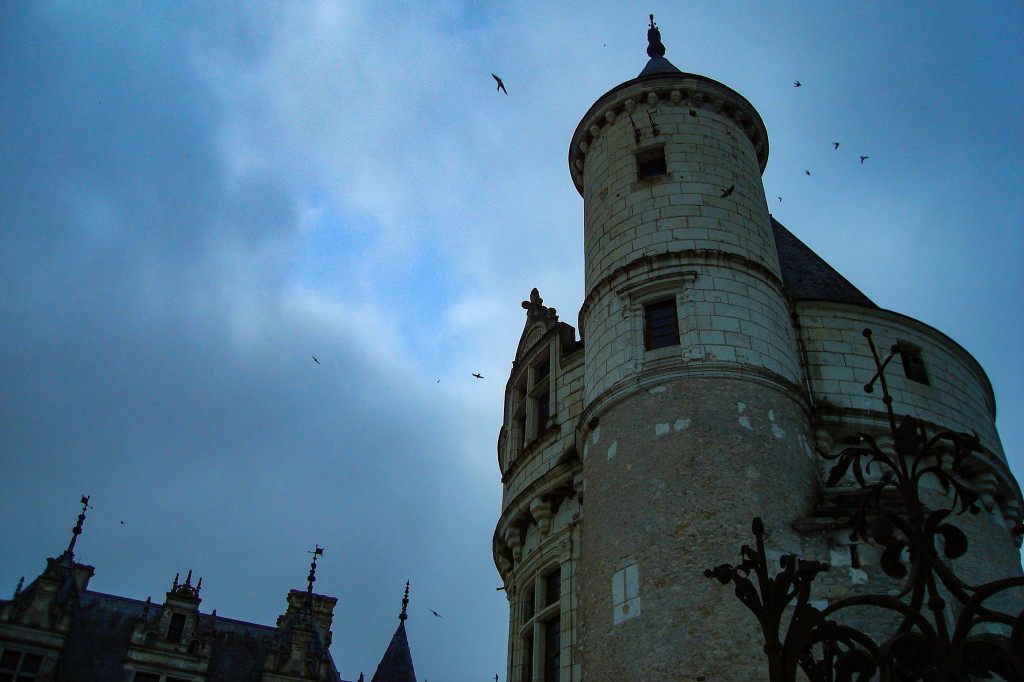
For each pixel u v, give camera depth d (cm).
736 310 1934
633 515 1684
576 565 2072
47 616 3300
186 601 3622
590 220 2355
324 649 3894
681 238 2075
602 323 2056
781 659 856
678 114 2362
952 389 2145
